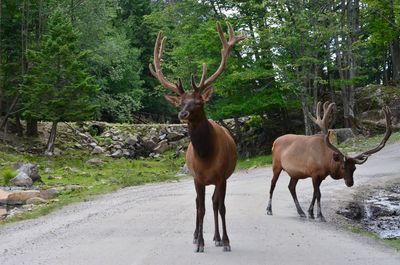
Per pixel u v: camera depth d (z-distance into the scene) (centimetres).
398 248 769
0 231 1002
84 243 820
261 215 1055
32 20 2886
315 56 2527
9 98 2775
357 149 2283
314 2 2517
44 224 1044
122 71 3844
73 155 2672
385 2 3238
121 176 2050
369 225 1020
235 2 2609
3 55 2814
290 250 742
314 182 1018
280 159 1080
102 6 3303
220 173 723
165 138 3306
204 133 698
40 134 2922
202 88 714
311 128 2759
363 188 1442
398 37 3519
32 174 1811
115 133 3219
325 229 913
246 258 692
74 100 2462
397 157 2022
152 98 4575
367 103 3041
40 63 2473
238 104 2605
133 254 730
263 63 2577
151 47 4806
